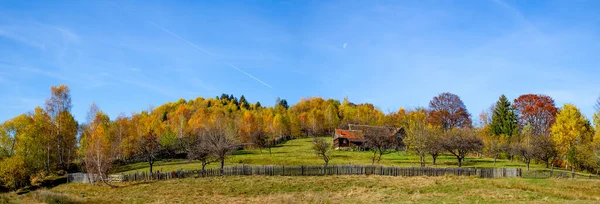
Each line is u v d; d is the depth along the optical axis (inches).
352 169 2397.9
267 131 5073.8
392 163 2947.8
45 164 2965.1
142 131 4030.5
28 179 2657.5
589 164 2694.4
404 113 6013.8
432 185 1971.0
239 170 2385.6
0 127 2812.5
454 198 1609.3
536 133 4138.8
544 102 4362.7
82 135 3575.3
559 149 2837.1
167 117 6609.3
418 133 2970.0
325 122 5935.0
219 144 2522.1
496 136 3929.6
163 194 1936.5
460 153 2869.1
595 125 2888.8
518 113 4571.9
